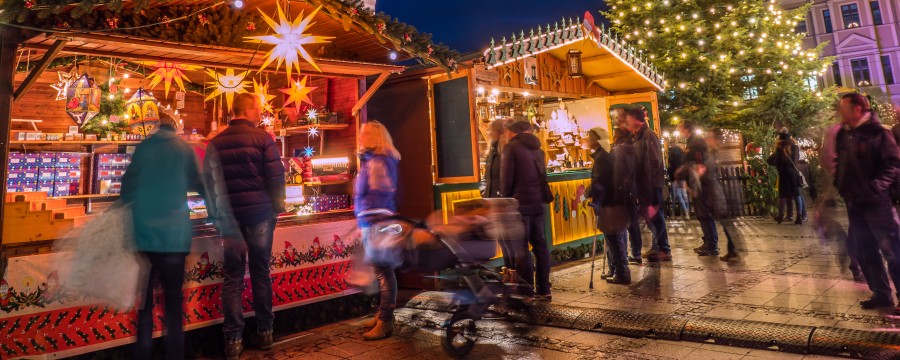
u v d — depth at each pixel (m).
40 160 5.95
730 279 6.34
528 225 5.64
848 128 4.68
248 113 4.66
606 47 9.50
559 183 8.55
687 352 4.05
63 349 3.88
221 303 4.66
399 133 7.43
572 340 4.52
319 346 4.73
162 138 3.64
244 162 4.48
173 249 3.51
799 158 12.68
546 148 10.02
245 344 4.85
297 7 5.49
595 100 11.32
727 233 7.58
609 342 4.43
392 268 4.95
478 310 4.30
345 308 5.74
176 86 7.40
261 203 4.52
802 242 9.01
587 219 9.20
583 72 10.65
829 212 5.55
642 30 18.45
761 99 18.06
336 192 7.14
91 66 6.33
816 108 17.59
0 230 3.70
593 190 6.29
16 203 3.95
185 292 4.51
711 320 4.42
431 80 7.35
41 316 3.80
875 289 4.66
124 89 6.81
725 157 15.36
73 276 3.56
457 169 7.07
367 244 4.95
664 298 5.58
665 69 17.84
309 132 7.24
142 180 3.51
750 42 18.00
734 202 13.74
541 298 5.61
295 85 6.87
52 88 6.54
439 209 6.99
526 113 9.79
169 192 3.55
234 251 4.45
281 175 4.65
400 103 7.48
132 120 6.66
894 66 35.50
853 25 36.38
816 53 19.00
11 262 3.70
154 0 4.43
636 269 7.36
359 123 6.93
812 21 37.56
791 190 11.52
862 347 3.63
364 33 5.89
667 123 17.86
